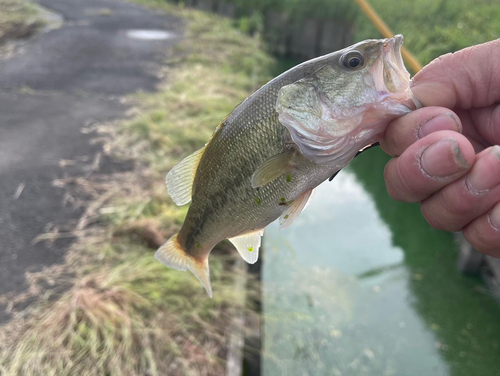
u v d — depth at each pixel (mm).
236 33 1335
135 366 272
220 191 180
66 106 724
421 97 155
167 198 445
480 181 123
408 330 383
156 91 829
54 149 564
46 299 322
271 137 161
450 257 481
